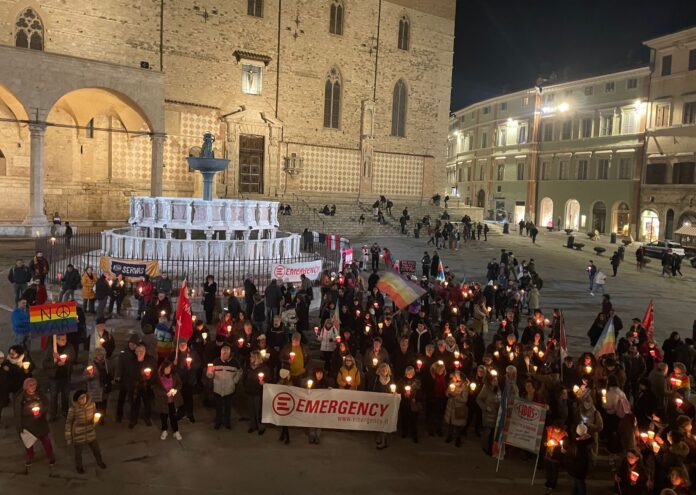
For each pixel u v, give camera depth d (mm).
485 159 78062
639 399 12164
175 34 44938
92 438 10000
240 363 13797
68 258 25641
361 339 16312
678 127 51969
